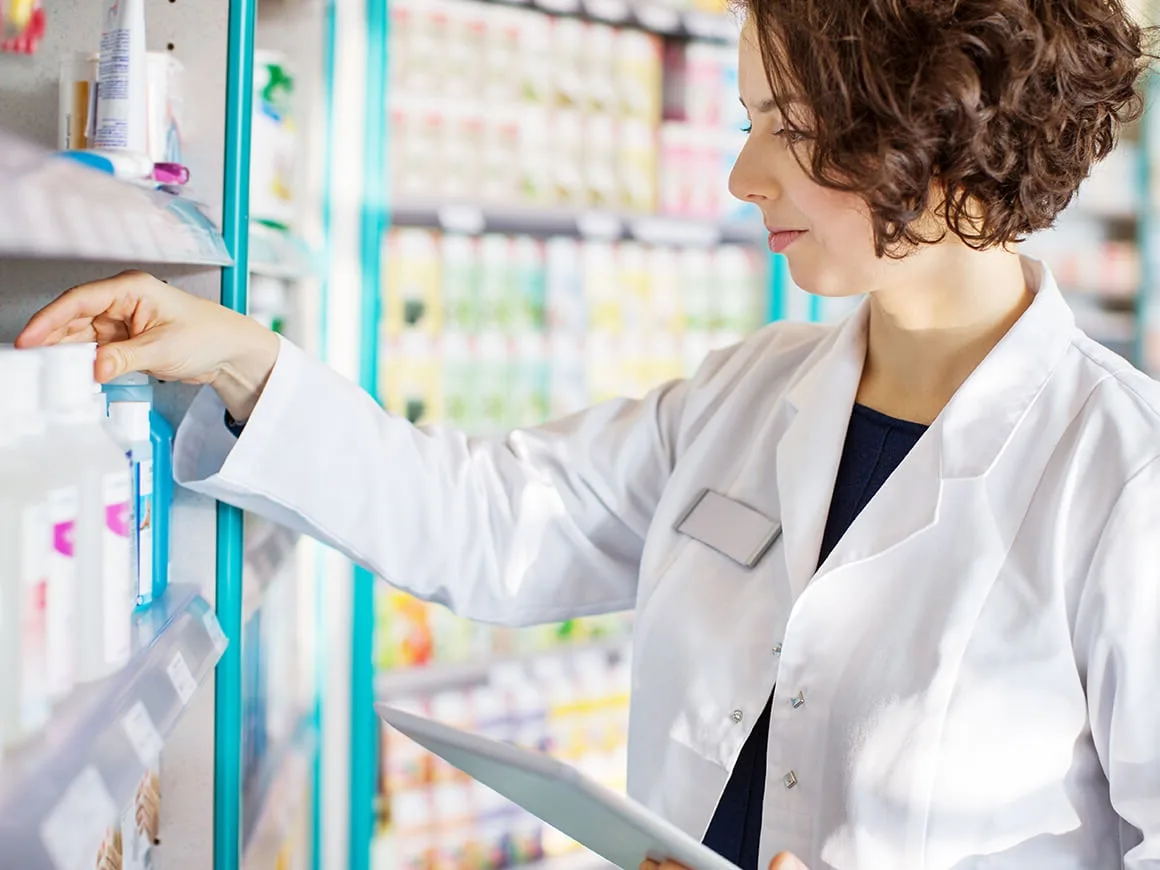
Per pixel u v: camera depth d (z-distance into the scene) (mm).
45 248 599
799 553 1156
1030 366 1094
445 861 2598
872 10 889
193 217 1079
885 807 1013
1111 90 982
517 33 2570
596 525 1434
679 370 2871
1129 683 949
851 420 1208
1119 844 1029
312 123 2051
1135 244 3785
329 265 2346
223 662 1263
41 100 1160
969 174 938
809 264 1049
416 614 2557
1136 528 964
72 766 689
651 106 2773
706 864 802
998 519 1051
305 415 1211
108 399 1064
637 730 1247
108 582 857
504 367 2611
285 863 1859
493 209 2562
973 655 1016
